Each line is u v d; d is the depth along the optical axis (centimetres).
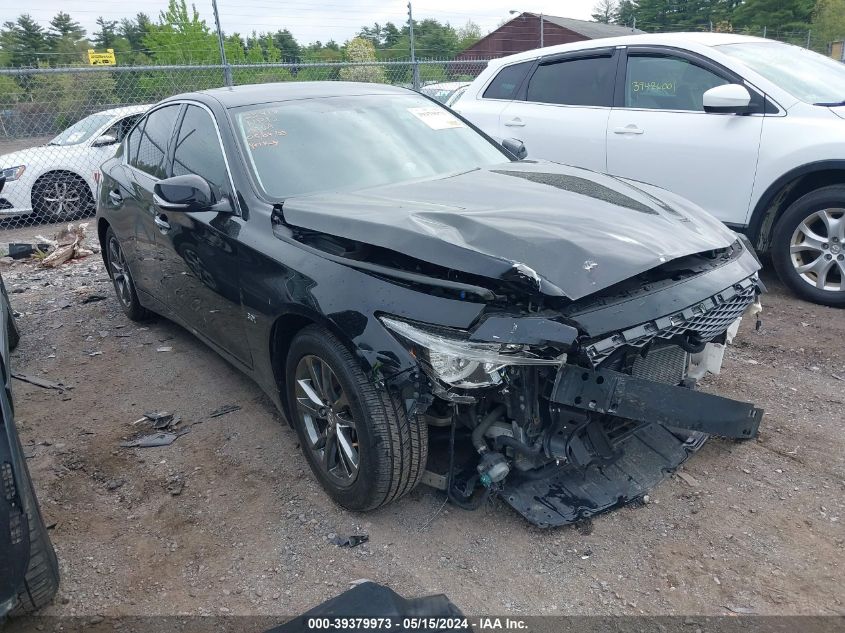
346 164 371
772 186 532
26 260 817
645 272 285
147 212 446
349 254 288
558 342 238
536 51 701
